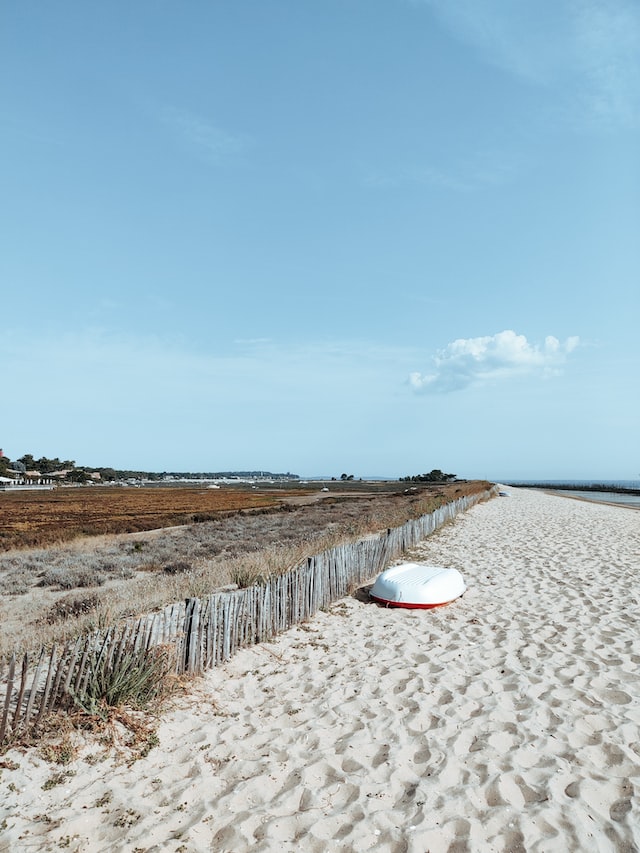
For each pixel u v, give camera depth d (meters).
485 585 9.95
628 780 3.75
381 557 11.12
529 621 7.66
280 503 51.88
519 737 4.38
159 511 42.06
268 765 4.05
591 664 5.95
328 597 8.60
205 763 4.10
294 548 12.06
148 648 5.24
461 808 3.48
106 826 3.35
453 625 7.56
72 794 3.67
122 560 16.44
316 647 6.71
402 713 4.89
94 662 4.77
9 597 12.31
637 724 4.54
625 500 51.22
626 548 14.53
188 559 16.50
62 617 9.18
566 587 9.74
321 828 3.33
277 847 3.18
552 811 3.42
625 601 8.70
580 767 3.93
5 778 3.76
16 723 4.21
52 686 4.64
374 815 3.43
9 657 6.12
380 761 4.10
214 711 4.98
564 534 17.70
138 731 4.46
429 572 9.07
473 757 4.07
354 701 5.14
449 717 4.76
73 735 4.32
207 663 5.86
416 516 20.17
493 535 17.34
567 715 4.73
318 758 4.14
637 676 5.57
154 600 8.38
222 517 34.75
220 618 6.07
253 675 5.84
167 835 3.29
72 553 19.00
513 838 3.21
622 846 3.13
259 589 6.81
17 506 49.00
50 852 3.11
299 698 5.27
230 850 3.17
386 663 6.16
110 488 110.75
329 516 29.78
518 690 5.29
